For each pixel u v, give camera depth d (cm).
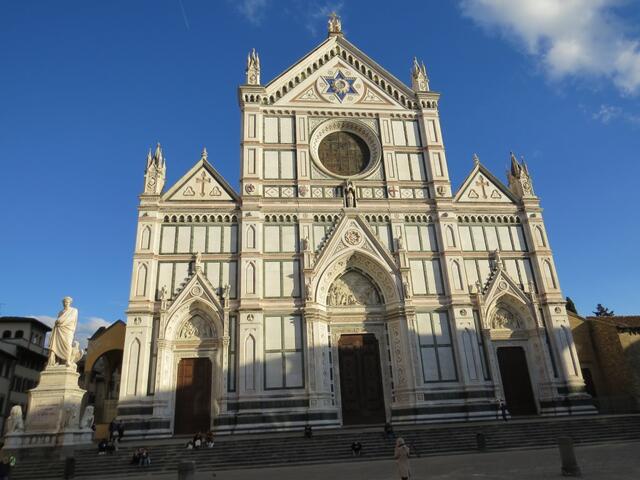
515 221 4819
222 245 4359
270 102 4953
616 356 4538
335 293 4472
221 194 4544
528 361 4394
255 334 4044
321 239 4506
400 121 5100
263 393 3909
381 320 4428
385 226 4638
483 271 4562
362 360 4309
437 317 4362
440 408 4047
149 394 3803
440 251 4578
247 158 4644
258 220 4419
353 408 4153
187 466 1898
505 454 2911
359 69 5247
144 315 3997
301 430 3819
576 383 4222
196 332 4128
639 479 1895
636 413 4216
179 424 3878
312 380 3972
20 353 6875
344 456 3089
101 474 2836
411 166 4928
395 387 4197
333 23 5450
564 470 2053
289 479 2300
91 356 4725
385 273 4431
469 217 4750
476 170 4984
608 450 2812
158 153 4591
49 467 2820
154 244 4234
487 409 4059
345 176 4809
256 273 4234
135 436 3666
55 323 3228
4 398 6431
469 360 4197
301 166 4722
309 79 5112
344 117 5022
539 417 3981
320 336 4178
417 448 3178
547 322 4441
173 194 4484
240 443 3228
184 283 4162
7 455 2888
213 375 4003
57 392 3073
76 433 3078
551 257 4647
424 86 5278
